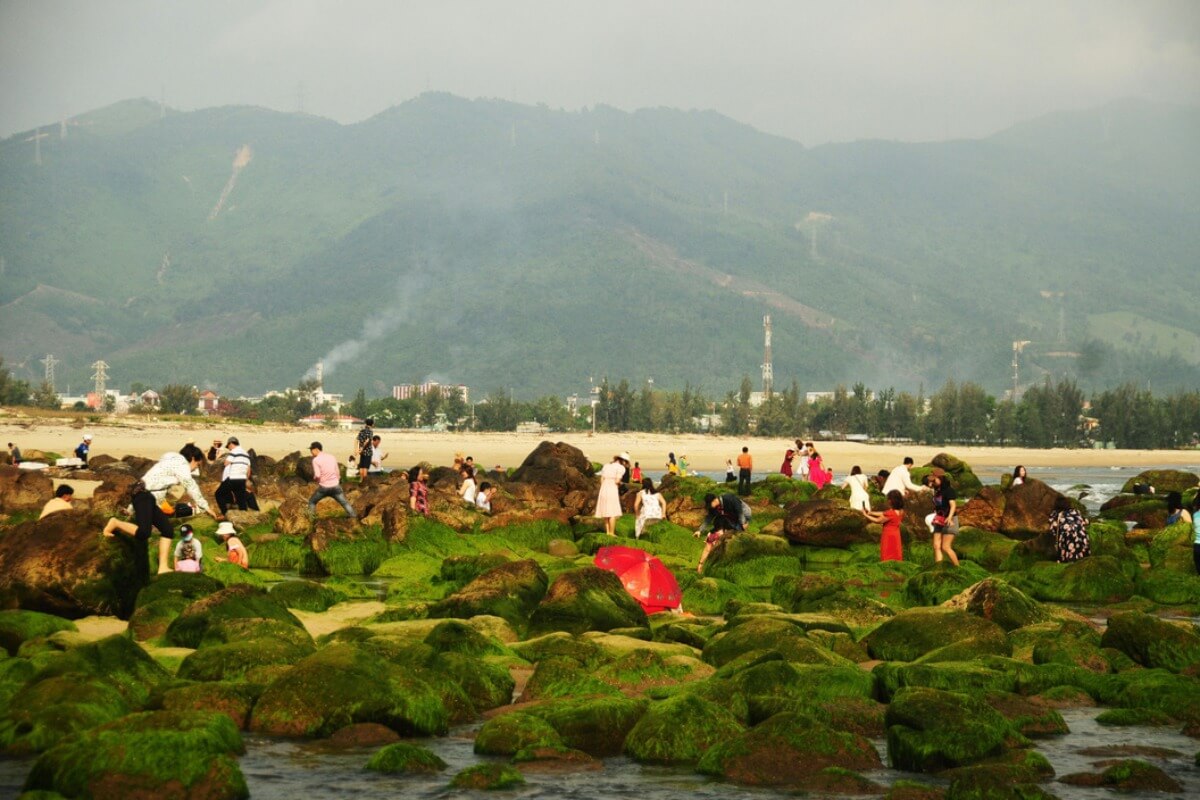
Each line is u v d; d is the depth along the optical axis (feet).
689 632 55.01
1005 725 39.04
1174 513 103.40
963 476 162.20
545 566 82.53
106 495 107.55
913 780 35.40
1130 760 36.35
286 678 39.96
